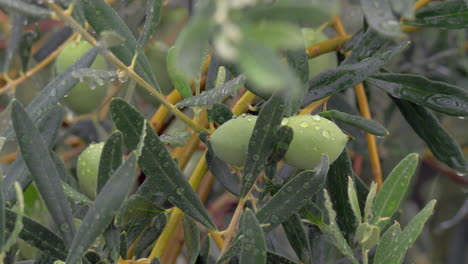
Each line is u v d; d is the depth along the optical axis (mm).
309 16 231
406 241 318
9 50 426
